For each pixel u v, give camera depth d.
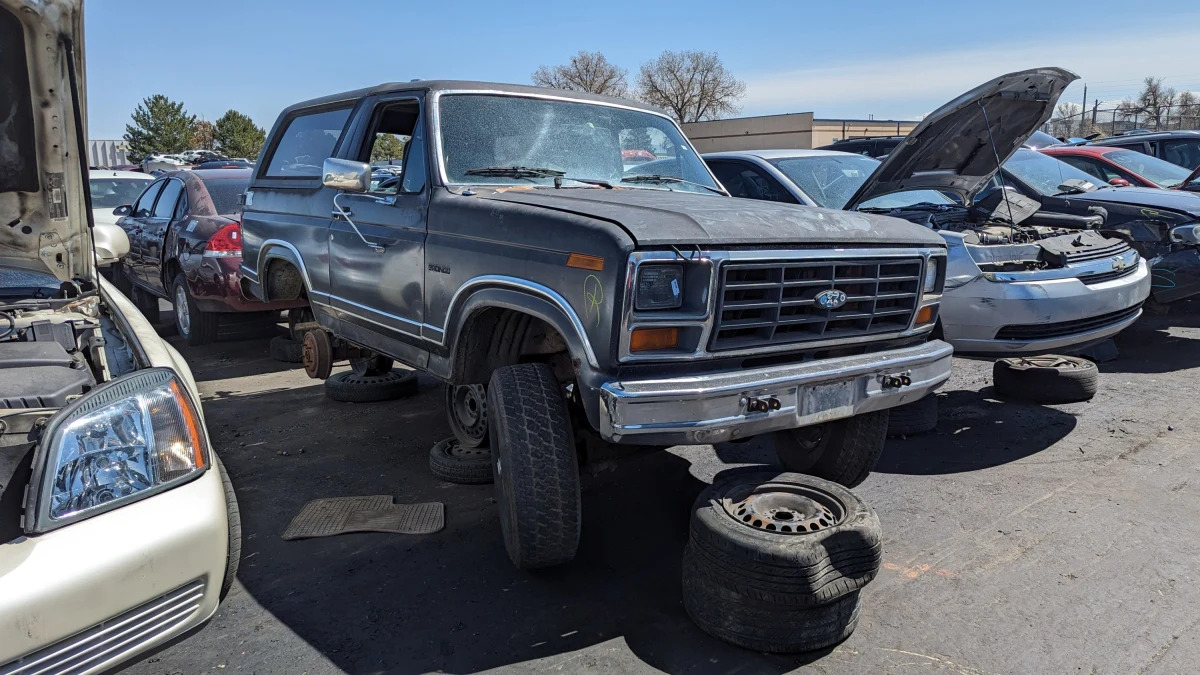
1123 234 6.52
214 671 2.75
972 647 2.83
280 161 5.44
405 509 3.98
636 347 2.71
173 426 2.31
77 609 2.01
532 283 3.03
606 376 2.75
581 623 3.02
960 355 5.12
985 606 3.09
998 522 3.81
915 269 3.39
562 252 2.90
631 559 3.53
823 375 2.98
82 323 3.05
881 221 3.41
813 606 2.73
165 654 2.84
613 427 2.66
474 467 4.33
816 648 2.80
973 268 4.93
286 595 3.24
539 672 2.72
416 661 2.79
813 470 4.02
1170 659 2.74
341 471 4.58
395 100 4.25
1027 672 2.69
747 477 3.21
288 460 4.77
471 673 2.72
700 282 2.75
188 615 2.25
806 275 3.03
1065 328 5.02
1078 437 4.93
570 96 4.42
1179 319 8.30
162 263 8.03
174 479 2.25
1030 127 5.09
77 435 2.12
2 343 2.74
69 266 3.69
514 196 3.46
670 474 4.52
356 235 4.28
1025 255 5.09
